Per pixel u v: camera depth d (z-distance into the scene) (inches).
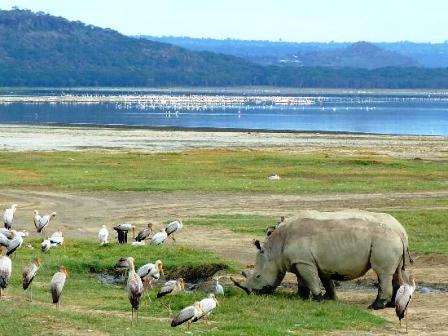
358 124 6555.1
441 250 1558.8
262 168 2999.5
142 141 4286.4
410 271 1434.5
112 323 1013.2
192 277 1422.2
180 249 1563.7
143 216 2074.3
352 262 1208.2
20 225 1973.4
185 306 1151.6
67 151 3666.3
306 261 1217.4
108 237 1772.9
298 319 1091.9
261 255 1256.2
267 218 2006.6
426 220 1891.0
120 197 2361.0
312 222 1230.3
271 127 5954.7
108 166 3031.5
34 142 4173.2
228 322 1056.8
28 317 1003.3
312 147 3976.4
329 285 1250.0
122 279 1422.2
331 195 2380.7
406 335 1026.1
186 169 2955.2
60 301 1181.7
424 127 6230.3
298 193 2415.1
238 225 1902.1
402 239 1220.5
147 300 1192.2
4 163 3090.6
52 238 1603.1
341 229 1214.9
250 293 1255.5
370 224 1216.8
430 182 2628.0
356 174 2849.4
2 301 1101.1
